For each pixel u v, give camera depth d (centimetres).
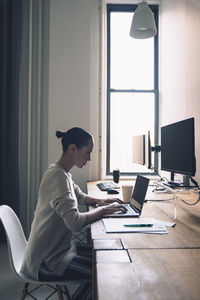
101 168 352
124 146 383
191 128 178
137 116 386
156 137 389
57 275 129
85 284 130
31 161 343
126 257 98
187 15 280
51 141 339
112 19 389
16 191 325
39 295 207
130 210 167
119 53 388
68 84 342
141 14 298
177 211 169
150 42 391
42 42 347
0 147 326
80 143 146
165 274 84
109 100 384
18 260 144
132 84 386
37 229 136
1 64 328
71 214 132
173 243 113
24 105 345
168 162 229
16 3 326
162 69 375
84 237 301
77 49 343
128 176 375
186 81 284
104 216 154
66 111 341
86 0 344
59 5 342
